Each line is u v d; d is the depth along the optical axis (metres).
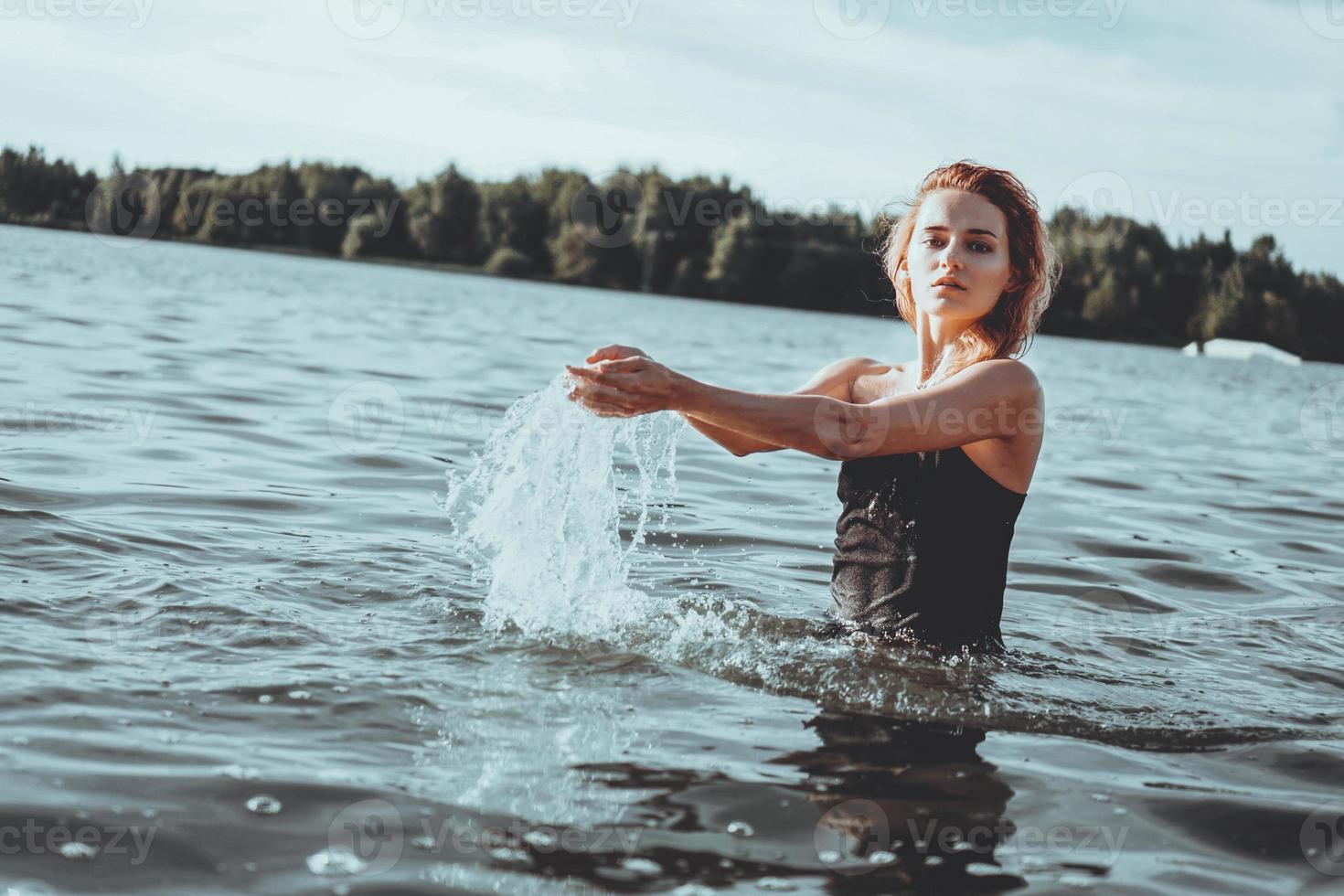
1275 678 2.81
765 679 2.44
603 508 2.89
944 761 2.10
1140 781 2.08
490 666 2.42
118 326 9.62
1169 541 4.66
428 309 17.69
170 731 1.96
